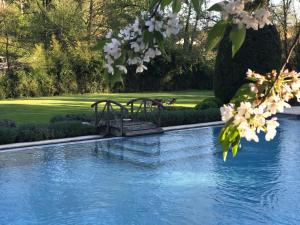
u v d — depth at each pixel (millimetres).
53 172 8727
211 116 14727
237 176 8453
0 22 29359
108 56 1619
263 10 1396
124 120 13125
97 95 28531
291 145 11211
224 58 16688
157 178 8305
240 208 6633
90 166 9219
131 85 31750
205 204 6809
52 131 11367
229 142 1496
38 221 6176
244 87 1556
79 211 6543
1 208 6688
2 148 10289
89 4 33812
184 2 1562
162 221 6125
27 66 28406
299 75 1536
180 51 32750
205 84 34375
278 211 6484
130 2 31453
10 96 26984
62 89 29359
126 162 9555
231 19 1420
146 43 1609
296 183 7938
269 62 16406
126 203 6887
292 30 25516
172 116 13930
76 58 29797
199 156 10180
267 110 1520
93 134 12148
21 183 7969
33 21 30641
